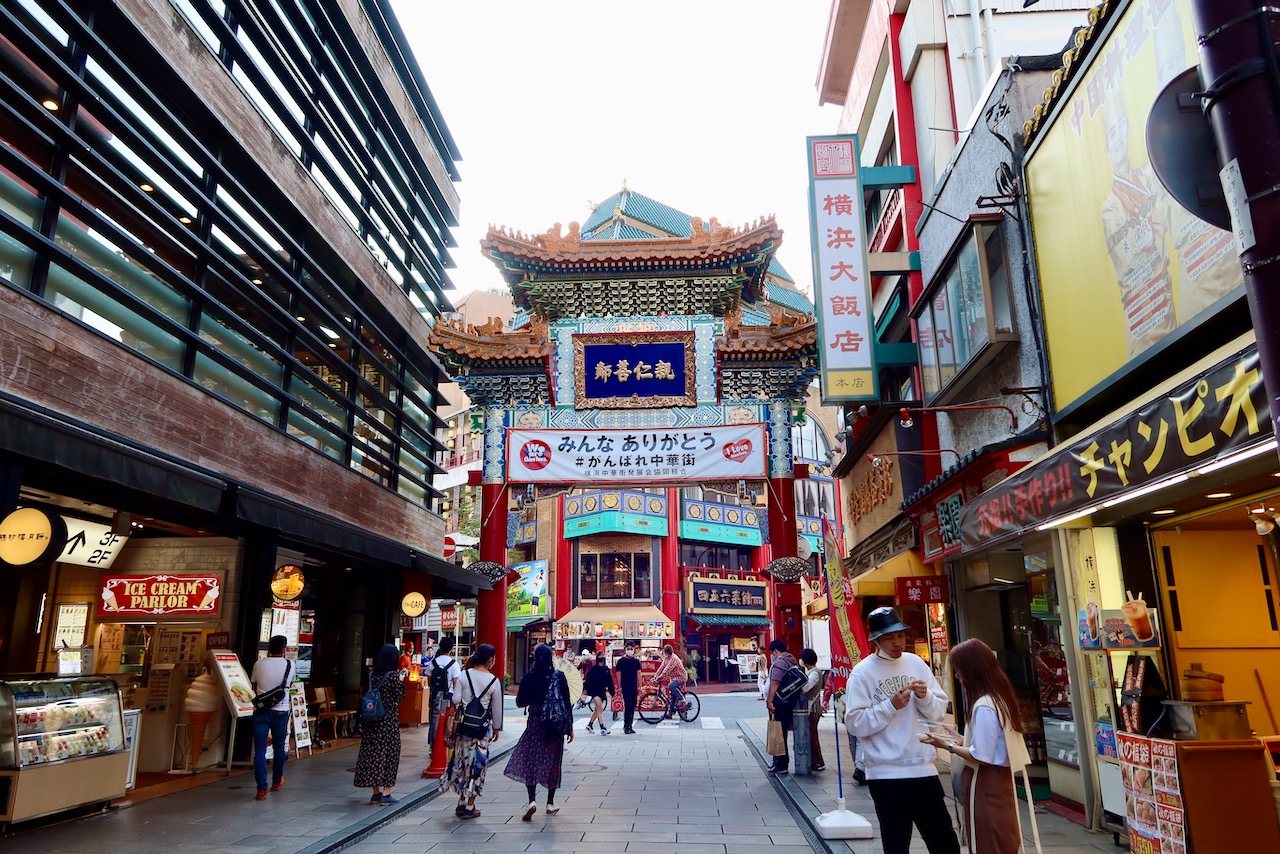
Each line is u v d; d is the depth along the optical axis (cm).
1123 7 719
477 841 777
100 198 929
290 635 1777
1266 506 668
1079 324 802
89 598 1259
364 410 1655
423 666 2044
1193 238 627
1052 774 854
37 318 790
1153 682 675
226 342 1176
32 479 856
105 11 938
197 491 908
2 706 787
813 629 2191
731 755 1450
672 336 1791
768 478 1738
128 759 918
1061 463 661
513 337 1798
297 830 797
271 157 1304
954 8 1401
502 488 1748
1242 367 440
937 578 1172
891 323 1627
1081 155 796
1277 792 557
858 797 960
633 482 1739
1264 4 261
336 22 1627
